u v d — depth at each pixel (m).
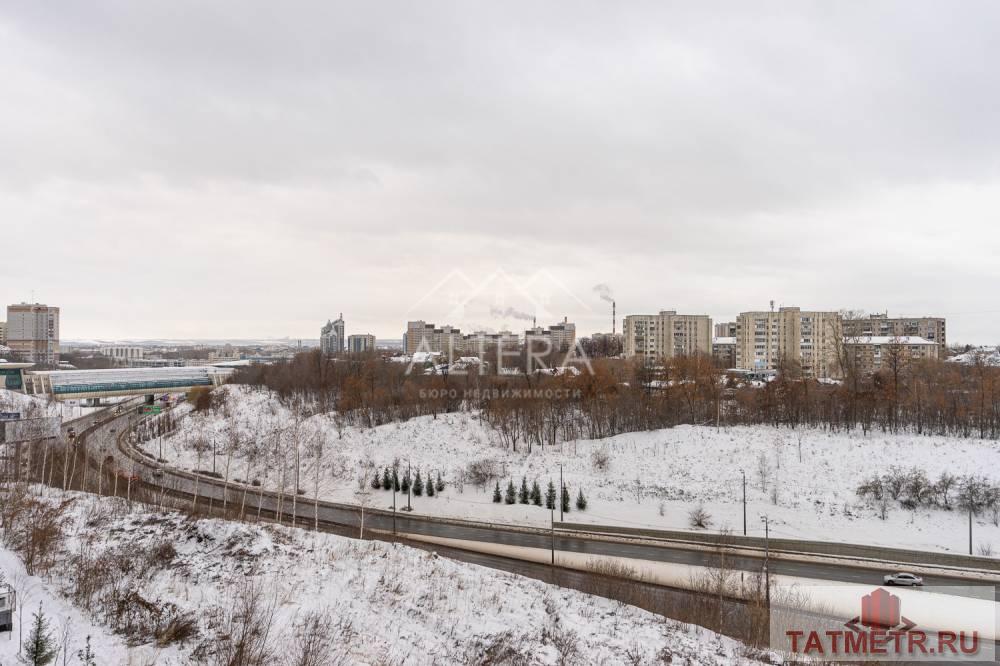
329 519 61.88
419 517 62.78
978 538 52.12
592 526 57.78
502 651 27.72
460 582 37.28
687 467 68.50
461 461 76.94
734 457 69.25
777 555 50.47
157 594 28.00
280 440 86.31
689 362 93.31
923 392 81.06
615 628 32.81
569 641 30.11
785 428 77.62
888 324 195.62
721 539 53.00
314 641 24.53
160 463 81.81
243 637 22.61
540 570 47.56
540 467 72.88
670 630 33.38
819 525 56.22
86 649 20.64
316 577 33.31
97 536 36.50
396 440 84.44
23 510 39.72
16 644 19.56
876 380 84.12
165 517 41.09
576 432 85.38
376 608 30.47
